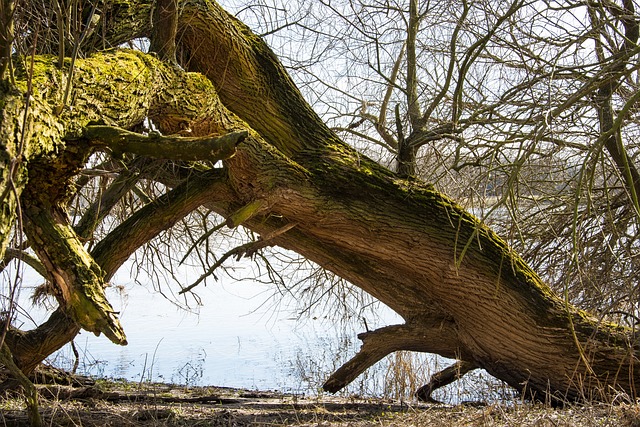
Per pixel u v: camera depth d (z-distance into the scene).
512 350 7.22
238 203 7.60
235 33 7.46
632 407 5.52
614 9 7.93
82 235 7.02
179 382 10.17
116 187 7.34
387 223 7.15
